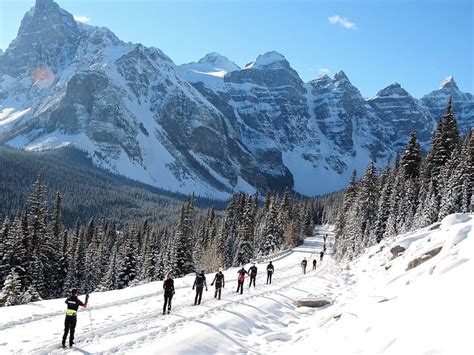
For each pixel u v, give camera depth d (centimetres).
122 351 1537
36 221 5772
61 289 6706
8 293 4522
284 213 10281
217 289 2741
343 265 4847
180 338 1662
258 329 2050
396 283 2058
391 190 7150
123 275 6675
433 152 7000
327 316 1950
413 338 1191
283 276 4394
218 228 10012
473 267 1505
